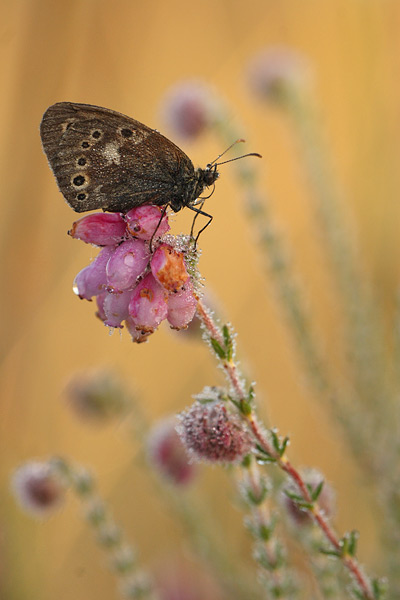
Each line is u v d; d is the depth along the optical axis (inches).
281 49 14.2
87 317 13.6
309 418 13.8
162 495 11.9
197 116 12.7
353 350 12.2
